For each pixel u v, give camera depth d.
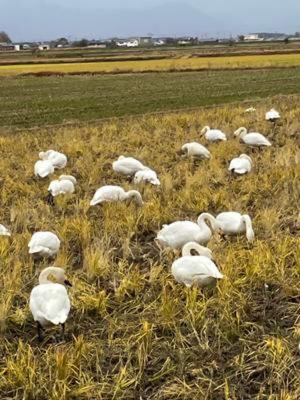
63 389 5.55
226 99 34.19
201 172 13.22
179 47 133.75
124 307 7.30
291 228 9.93
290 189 12.09
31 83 55.03
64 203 11.61
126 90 43.66
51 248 8.46
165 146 17.28
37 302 6.40
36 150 17.95
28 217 10.94
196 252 8.36
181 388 5.68
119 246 9.47
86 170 14.45
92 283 8.05
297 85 41.28
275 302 7.38
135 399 5.69
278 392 5.68
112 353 6.36
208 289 7.36
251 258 8.01
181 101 34.28
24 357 5.97
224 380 5.82
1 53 133.12
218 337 6.48
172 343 6.49
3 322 6.90
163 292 7.15
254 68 62.69
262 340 6.49
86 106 33.69
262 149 16.38
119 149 17.36
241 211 10.80
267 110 23.92
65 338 6.72
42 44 191.12
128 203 11.03
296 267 7.95
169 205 11.04
